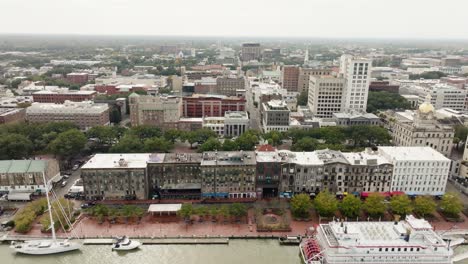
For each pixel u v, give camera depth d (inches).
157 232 6269.7
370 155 7839.6
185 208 6486.2
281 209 6983.3
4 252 5807.1
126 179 7239.2
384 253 5132.9
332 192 7445.9
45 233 6230.3
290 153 7795.3
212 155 7687.0
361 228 5615.2
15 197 7347.4
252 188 7391.7
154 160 7559.1
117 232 6250.0
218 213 6505.9
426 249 5167.3
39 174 7544.3
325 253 5241.1
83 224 6491.1
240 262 5565.9
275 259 5664.4
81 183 7815.0
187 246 5940.0
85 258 5664.4
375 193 6924.2
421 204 6712.6
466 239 6077.8
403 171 7386.8
